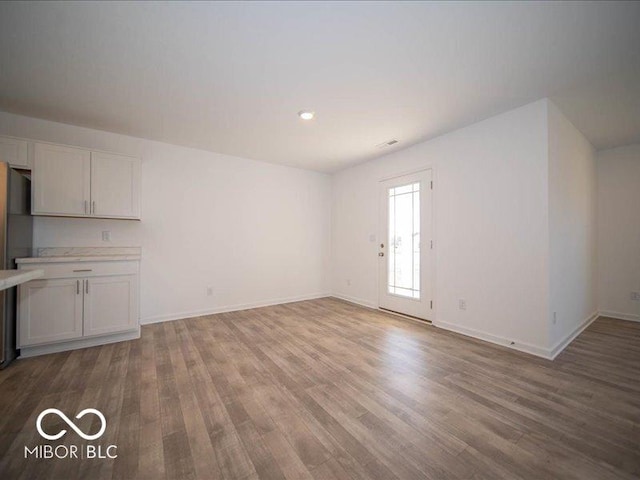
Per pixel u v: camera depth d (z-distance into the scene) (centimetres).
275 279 452
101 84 221
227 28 162
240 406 169
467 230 299
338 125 298
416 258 363
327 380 202
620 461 127
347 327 327
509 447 136
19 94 236
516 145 259
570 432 146
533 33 165
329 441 140
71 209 274
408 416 160
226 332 309
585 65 196
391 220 400
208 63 195
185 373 212
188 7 146
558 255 259
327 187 516
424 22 157
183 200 367
